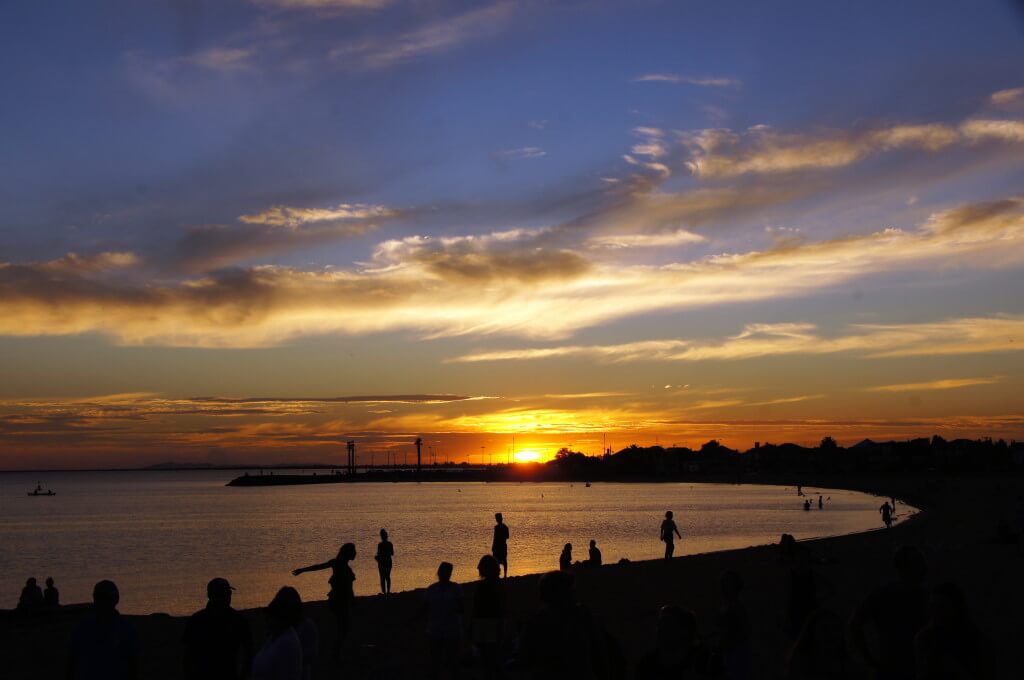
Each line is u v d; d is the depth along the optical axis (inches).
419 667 541.6
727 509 4761.3
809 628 287.0
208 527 3602.4
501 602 458.9
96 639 304.8
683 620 269.4
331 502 6727.4
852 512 4328.3
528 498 7332.7
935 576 919.7
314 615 773.3
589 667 259.8
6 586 1759.4
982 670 248.7
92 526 3823.8
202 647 313.3
